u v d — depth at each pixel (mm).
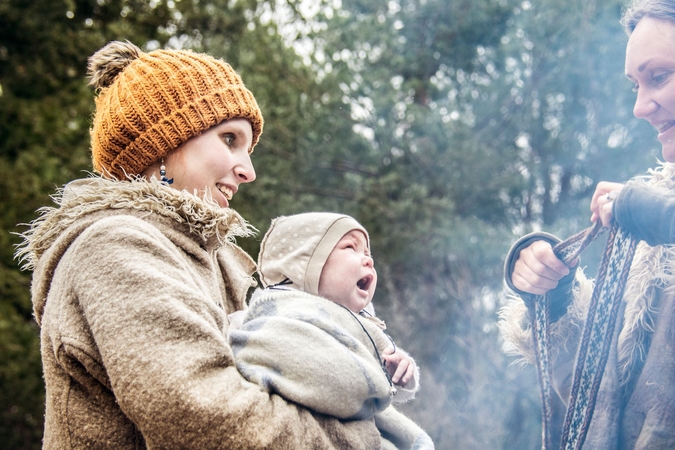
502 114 8711
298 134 8812
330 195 8922
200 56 1908
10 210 9953
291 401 1508
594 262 6586
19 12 10250
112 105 1839
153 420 1382
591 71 8109
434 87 8727
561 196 8508
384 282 8438
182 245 1712
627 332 1747
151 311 1464
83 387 1549
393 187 8391
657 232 1559
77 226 1658
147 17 11188
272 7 10250
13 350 9922
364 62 8875
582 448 1708
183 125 1804
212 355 1460
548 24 8148
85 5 11281
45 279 1691
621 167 7934
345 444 1546
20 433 10453
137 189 1721
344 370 1556
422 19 9047
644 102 1708
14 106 10602
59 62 10727
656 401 1613
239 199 8805
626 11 1818
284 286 1833
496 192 8492
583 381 1689
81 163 10031
